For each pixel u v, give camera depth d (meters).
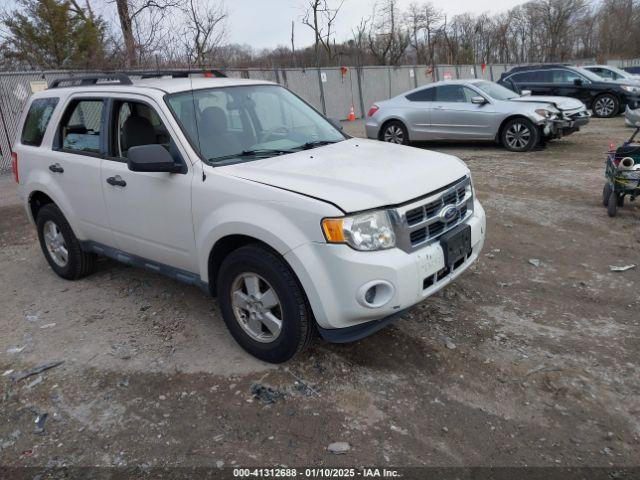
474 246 3.78
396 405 3.19
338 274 3.07
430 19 35.19
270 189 3.30
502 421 3.02
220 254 3.75
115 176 4.27
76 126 4.82
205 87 4.29
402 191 3.25
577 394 3.21
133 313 4.55
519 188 8.07
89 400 3.40
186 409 3.25
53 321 4.49
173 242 3.97
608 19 61.19
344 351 3.75
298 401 3.26
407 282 3.15
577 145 11.77
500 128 11.39
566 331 3.93
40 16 19.30
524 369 3.47
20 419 3.26
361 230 3.07
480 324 4.05
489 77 30.19
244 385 3.44
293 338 3.38
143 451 2.93
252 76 17.80
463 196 3.78
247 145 4.04
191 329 4.21
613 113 16.92
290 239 3.15
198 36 16.75
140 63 15.88
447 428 2.99
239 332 3.72
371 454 2.82
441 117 11.96
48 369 3.77
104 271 5.53
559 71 17.42
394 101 12.77
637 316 4.10
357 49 30.77
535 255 5.41
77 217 4.85
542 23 54.66
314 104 20.22
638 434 2.88
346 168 3.53
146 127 4.12
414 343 3.81
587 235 5.89
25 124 5.50
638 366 3.46
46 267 5.82
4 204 8.87
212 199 3.57
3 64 18.72
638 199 7.12
